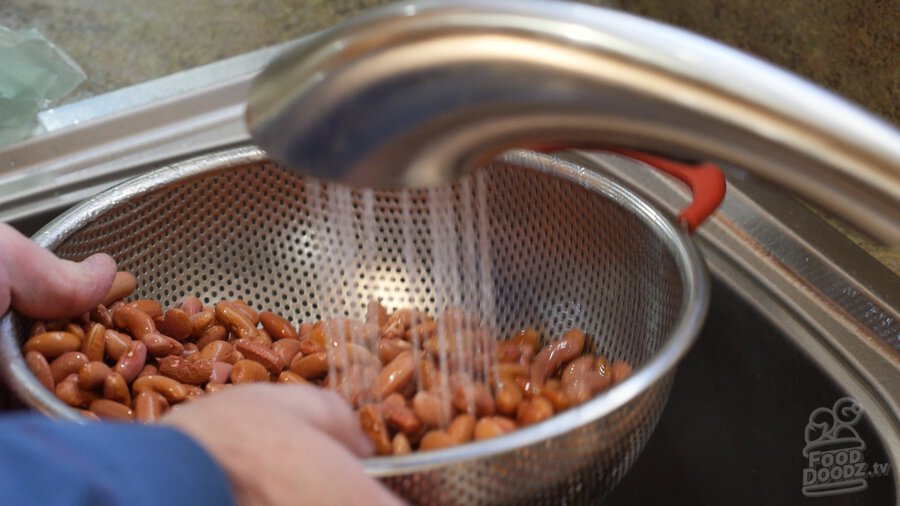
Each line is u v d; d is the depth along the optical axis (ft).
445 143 1.11
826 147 1.01
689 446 1.83
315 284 1.84
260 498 1.14
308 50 1.10
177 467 1.08
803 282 1.76
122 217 1.72
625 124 1.07
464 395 1.52
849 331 1.69
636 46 1.05
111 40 2.39
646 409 1.41
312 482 1.13
